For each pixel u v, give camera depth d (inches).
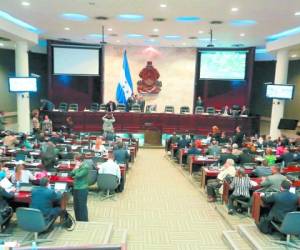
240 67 771.4
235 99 817.5
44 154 338.3
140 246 231.8
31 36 552.7
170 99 799.1
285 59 576.1
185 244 237.0
